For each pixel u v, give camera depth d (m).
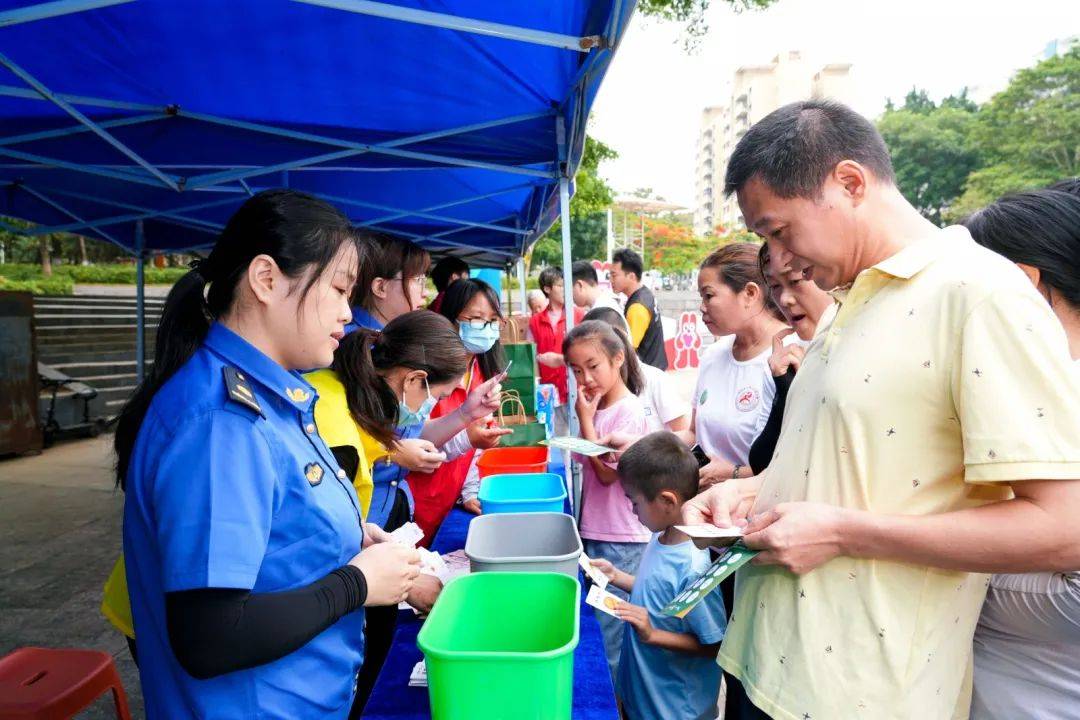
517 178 4.33
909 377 0.92
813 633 0.98
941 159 36.62
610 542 2.33
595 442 2.16
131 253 5.95
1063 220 1.20
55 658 1.72
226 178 3.34
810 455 1.02
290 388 1.00
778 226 1.01
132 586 0.95
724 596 2.05
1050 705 1.12
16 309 6.77
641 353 5.21
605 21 1.93
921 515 0.91
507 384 4.01
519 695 0.90
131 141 3.11
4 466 6.45
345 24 2.24
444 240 6.40
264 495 0.88
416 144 3.18
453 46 2.36
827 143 0.95
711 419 2.21
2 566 3.93
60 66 2.57
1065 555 0.82
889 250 0.98
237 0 2.11
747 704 1.19
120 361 10.48
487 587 1.17
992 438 0.83
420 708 1.14
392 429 1.58
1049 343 0.84
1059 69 30.66
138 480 0.89
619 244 38.81
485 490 1.97
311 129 3.10
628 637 1.82
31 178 4.26
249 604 0.84
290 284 0.95
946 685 0.97
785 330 2.00
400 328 1.73
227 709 0.90
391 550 1.05
